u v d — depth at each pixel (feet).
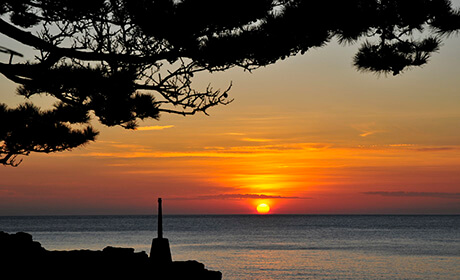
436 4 35.37
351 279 124.47
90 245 220.23
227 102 39.37
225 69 39.75
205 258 168.45
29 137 48.67
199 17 36.29
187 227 479.82
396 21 36.60
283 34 37.60
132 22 37.24
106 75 38.70
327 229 422.41
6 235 48.73
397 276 129.29
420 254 182.91
